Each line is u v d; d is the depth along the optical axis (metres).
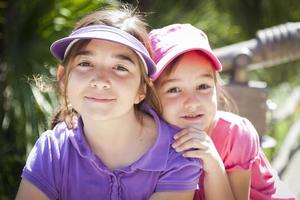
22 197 1.70
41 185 1.70
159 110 1.87
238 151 1.90
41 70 3.20
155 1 5.01
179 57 1.84
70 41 1.67
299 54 3.13
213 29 5.61
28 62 3.25
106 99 1.61
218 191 1.77
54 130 1.80
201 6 5.57
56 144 1.74
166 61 1.81
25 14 3.36
